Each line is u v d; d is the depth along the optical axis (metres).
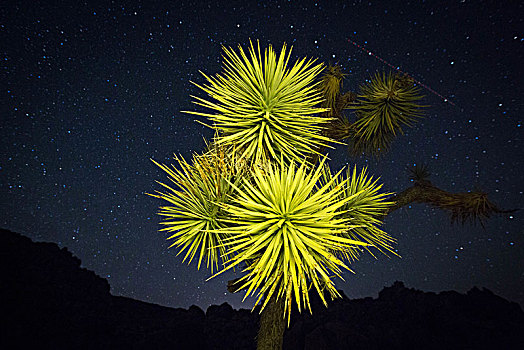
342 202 1.02
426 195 2.12
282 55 1.41
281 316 1.68
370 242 1.59
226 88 1.39
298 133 1.37
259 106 1.36
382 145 2.41
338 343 5.64
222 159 1.42
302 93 1.41
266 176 1.10
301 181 1.06
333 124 1.98
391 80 2.28
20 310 5.06
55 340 4.93
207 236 1.43
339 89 1.97
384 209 1.66
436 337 5.98
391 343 5.79
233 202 1.41
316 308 6.74
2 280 5.37
